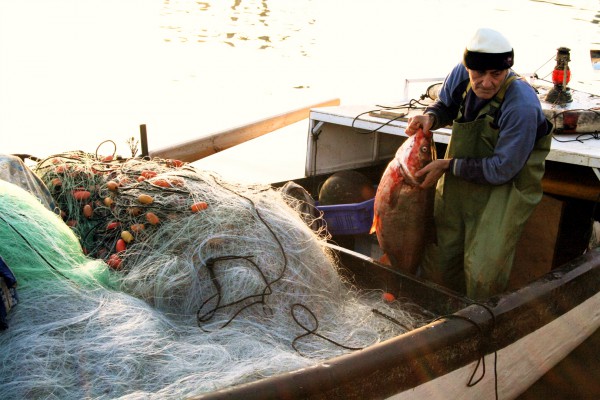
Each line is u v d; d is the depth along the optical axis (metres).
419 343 2.88
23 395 2.47
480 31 3.43
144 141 5.29
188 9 20.75
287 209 3.90
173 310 3.31
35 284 2.90
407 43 17.03
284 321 3.32
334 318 3.53
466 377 3.26
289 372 2.46
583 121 4.55
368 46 16.36
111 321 2.88
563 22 20.53
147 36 16.33
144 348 2.77
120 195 3.77
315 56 14.89
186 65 13.41
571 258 4.83
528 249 4.71
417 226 4.07
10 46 14.52
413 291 3.83
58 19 18.28
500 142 3.53
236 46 15.55
